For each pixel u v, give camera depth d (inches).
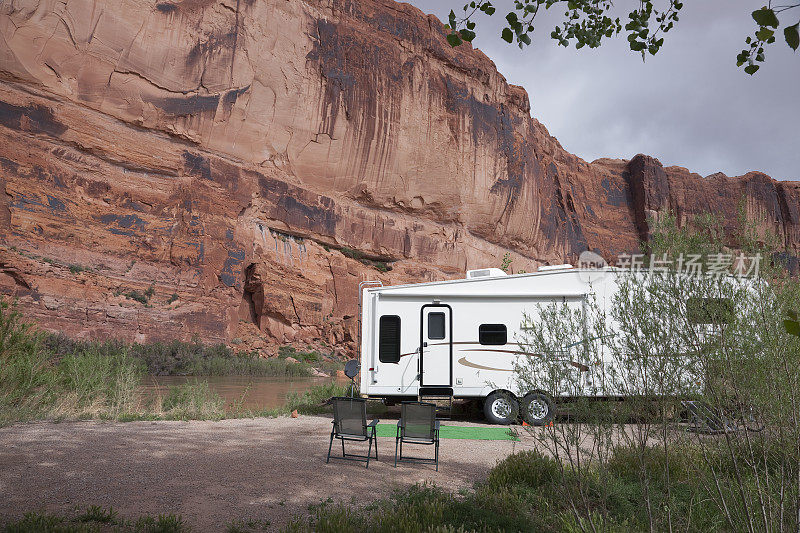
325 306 1656.0
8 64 1105.4
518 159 2561.5
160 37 1366.9
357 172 1904.5
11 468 206.5
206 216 1379.2
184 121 1403.8
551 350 161.3
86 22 1232.2
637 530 155.1
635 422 159.5
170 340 1168.2
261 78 1603.1
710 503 171.2
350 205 1900.8
